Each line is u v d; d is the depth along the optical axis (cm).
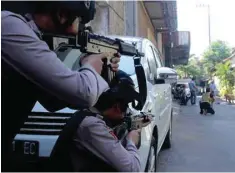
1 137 168
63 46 179
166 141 754
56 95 163
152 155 449
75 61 332
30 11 173
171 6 1998
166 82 545
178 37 3300
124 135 229
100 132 196
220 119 1422
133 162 205
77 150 196
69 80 160
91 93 166
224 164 630
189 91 2381
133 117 240
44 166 204
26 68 155
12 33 154
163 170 579
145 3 1883
